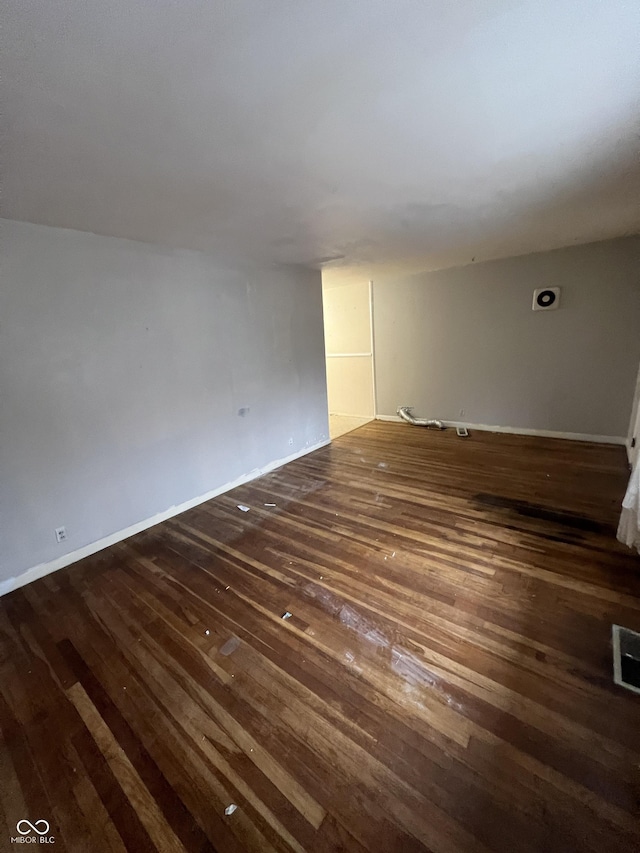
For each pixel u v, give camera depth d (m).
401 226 2.87
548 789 1.15
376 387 6.10
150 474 2.99
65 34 0.93
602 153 1.80
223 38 0.98
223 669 1.65
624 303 4.00
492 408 5.07
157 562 2.51
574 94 1.33
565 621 1.79
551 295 4.33
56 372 2.42
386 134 1.54
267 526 2.90
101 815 1.17
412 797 1.16
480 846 1.04
